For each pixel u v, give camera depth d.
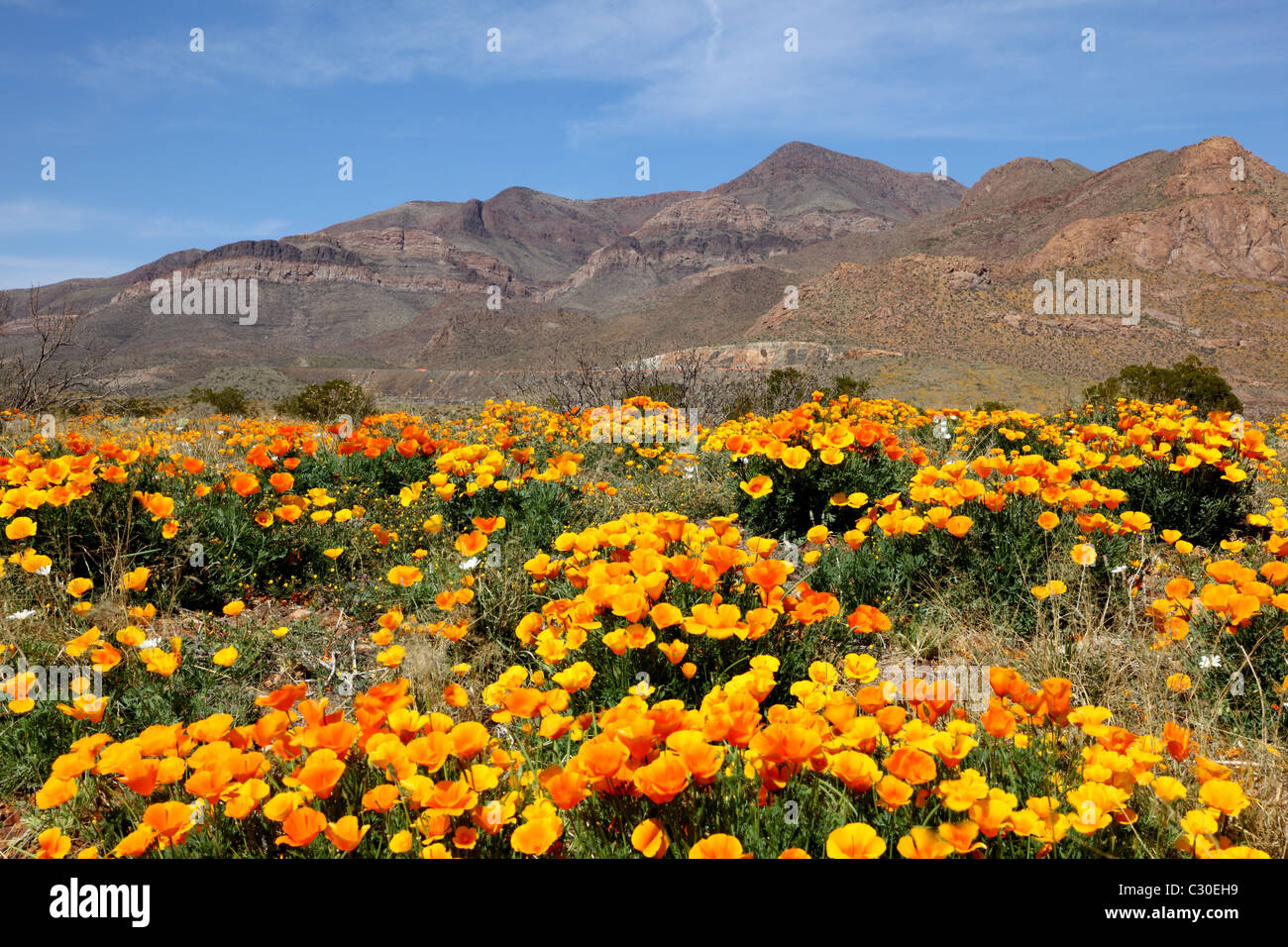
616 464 7.37
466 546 3.59
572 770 1.70
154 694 2.77
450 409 18.28
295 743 1.88
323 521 4.68
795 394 12.96
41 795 1.79
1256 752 2.41
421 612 3.79
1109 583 3.79
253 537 4.40
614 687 2.60
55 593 3.62
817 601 2.52
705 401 12.90
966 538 3.96
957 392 55.03
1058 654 3.06
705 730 1.66
